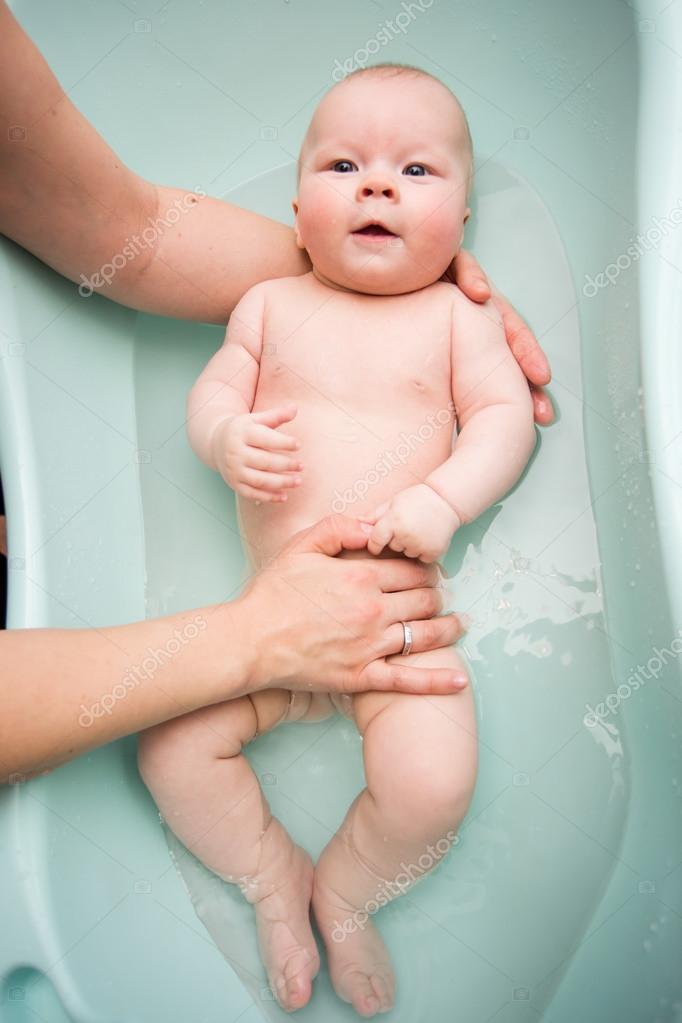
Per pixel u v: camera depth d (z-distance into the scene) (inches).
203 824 43.4
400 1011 44.4
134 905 44.7
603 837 47.2
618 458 51.2
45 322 51.4
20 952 40.2
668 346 46.5
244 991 44.1
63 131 45.6
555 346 55.9
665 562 43.3
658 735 46.0
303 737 50.0
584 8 56.3
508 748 50.0
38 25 58.2
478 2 60.8
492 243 58.7
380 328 50.1
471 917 46.6
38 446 48.8
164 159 62.8
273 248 55.0
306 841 48.6
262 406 50.6
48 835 42.0
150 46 61.7
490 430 47.8
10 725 37.4
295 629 42.6
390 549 46.8
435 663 44.8
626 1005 42.8
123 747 47.8
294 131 63.6
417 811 41.0
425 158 49.0
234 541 54.9
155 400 56.5
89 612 49.4
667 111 49.6
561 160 59.1
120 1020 41.4
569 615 51.7
